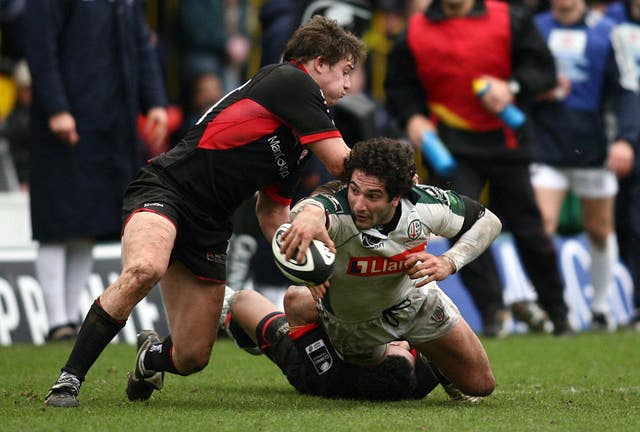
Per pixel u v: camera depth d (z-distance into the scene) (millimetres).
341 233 17453
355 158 17094
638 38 37312
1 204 36250
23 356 26406
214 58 42031
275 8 34719
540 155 37281
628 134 36875
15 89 39719
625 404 19500
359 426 16281
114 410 17734
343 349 19234
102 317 17812
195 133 18906
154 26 41219
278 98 18422
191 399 19750
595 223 38000
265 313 20625
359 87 39656
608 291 39250
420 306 18609
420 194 18000
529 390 21781
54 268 30531
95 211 30188
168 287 19219
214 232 18969
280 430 15859
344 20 32312
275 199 20141
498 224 18734
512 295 38844
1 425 16016
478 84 31797
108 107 30234
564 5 37062
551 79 32781
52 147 29953
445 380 19969
